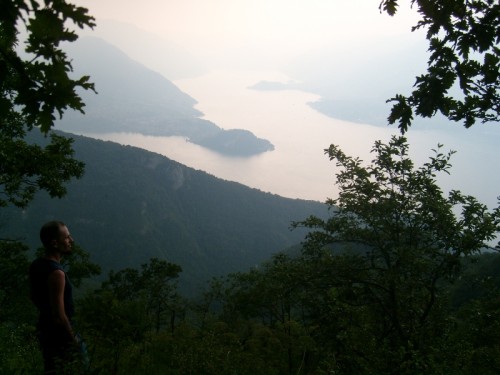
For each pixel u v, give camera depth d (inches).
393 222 442.0
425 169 434.3
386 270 432.8
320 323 390.0
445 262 411.5
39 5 67.9
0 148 482.6
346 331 311.1
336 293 395.2
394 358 240.5
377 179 440.8
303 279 449.1
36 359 176.6
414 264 394.6
